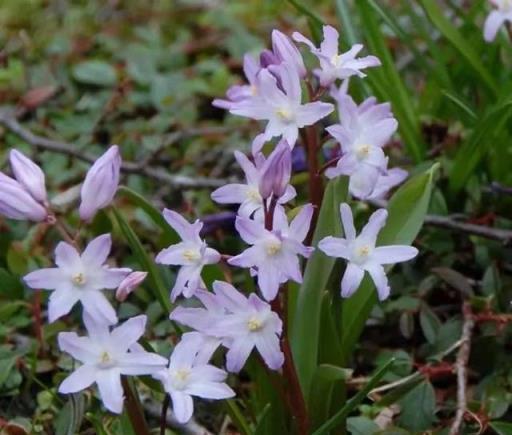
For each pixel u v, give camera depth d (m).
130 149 0.86
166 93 0.95
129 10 1.20
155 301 0.72
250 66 0.61
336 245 0.54
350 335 0.60
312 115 0.55
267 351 0.52
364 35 0.75
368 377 0.67
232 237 0.75
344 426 0.60
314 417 0.57
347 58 0.58
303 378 0.58
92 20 1.17
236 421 0.58
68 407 0.60
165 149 0.88
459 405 0.62
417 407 0.62
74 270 0.52
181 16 1.19
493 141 0.73
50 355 0.69
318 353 0.58
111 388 0.51
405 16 1.01
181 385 0.53
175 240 0.62
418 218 0.60
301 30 1.09
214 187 0.79
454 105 0.74
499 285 0.69
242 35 1.07
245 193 0.56
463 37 0.76
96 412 0.64
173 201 0.81
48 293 0.73
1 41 1.12
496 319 0.66
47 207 0.53
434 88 0.79
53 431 0.65
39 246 0.75
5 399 0.68
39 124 0.92
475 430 0.63
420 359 0.68
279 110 0.55
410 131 0.75
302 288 0.58
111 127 0.92
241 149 0.86
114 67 1.02
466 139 0.74
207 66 1.02
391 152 0.80
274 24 1.12
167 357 0.65
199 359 0.53
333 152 0.69
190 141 0.89
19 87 1.00
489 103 0.75
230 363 0.52
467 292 0.67
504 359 0.67
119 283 0.52
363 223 0.71
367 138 0.57
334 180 0.58
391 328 0.71
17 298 0.71
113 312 0.52
